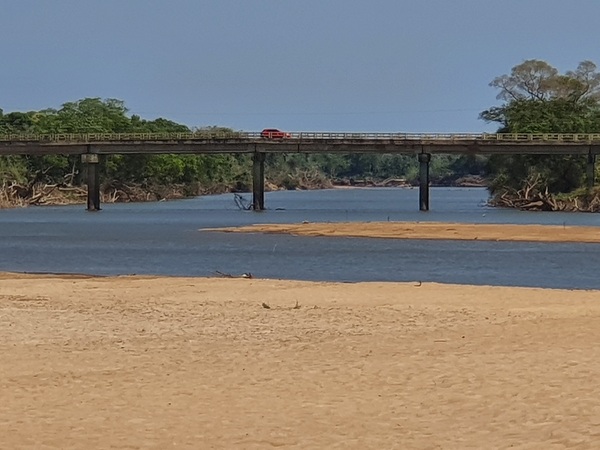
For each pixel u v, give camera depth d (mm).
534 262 55312
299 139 113062
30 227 90938
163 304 31766
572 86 157250
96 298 33812
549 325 26125
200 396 18000
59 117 188000
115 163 171750
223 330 25906
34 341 24172
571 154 115500
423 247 64938
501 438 14719
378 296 34875
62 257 60250
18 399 17812
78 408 17125
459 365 20297
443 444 14500
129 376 19859
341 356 21797
